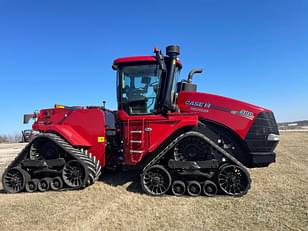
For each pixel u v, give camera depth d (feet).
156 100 25.38
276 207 19.83
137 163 24.80
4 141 154.61
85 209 20.57
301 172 30.76
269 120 25.05
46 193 25.05
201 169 23.22
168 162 23.52
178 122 24.32
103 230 17.08
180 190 23.52
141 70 25.90
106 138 27.78
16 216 19.52
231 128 24.66
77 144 26.50
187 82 27.84
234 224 17.37
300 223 17.11
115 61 26.23
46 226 17.75
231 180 22.76
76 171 25.59
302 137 89.10
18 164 26.63
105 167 28.99
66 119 27.78
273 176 28.78
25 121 27.66
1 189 27.71
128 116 25.26
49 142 26.45
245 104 25.07
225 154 23.04
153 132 24.62
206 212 19.49
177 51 24.89
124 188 25.54
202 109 25.35
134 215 19.29
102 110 28.19
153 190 23.90
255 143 24.59
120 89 26.13
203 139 23.43
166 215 19.16
